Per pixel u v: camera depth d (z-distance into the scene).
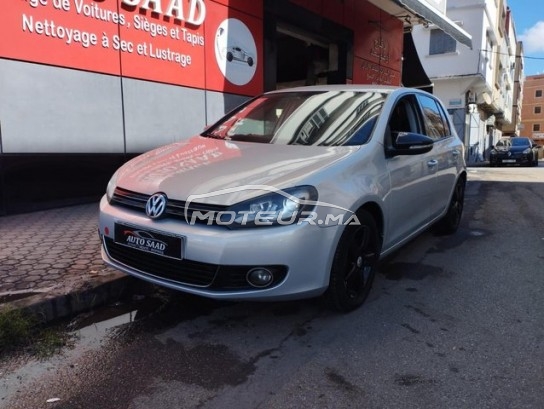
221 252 2.67
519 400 2.38
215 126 4.41
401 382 2.54
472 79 24.61
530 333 3.10
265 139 3.79
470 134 27.50
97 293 3.43
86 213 5.68
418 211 4.29
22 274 3.61
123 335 3.05
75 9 5.76
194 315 3.35
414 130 4.38
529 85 81.44
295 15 9.69
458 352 2.85
